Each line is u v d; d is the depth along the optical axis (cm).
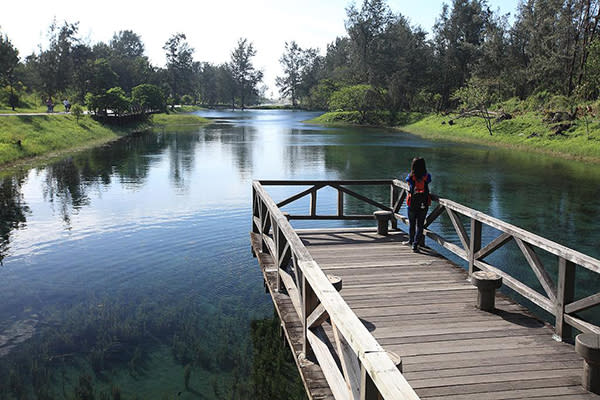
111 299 795
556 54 5050
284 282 603
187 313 741
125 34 16275
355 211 1478
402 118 7531
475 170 2503
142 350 626
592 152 3145
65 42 6988
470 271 682
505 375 423
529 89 5766
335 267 731
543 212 1500
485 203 1634
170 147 3681
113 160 2802
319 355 401
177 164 2641
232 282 873
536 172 2433
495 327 523
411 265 743
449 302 595
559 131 3822
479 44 7494
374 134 5428
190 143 4053
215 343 647
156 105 8038
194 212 1433
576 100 4419
